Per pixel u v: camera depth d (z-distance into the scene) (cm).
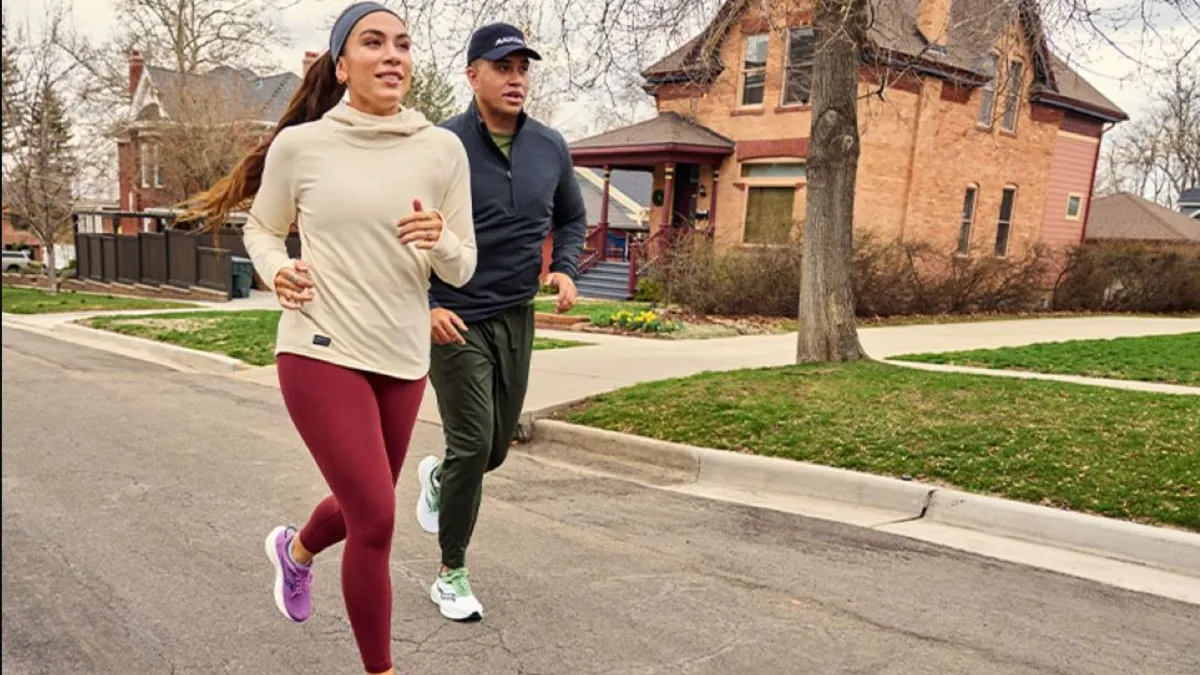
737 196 1916
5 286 2656
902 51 1227
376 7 242
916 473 516
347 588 239
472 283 321
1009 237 2186
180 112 2708
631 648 308
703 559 405
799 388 723
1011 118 2102
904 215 1877
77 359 1070
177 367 1045
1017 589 375
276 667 287
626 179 3909
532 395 757
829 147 852
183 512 454
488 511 473
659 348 1138
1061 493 468
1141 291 2241
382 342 244
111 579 361
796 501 518
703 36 936
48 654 293
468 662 293
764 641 316
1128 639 325
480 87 325
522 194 328
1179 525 424
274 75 3550
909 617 342
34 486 495
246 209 290
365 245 239
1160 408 636
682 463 584
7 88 2111
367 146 241
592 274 2061
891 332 1400
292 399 240
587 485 541
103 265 2714
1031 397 681
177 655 294
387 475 242
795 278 1553
